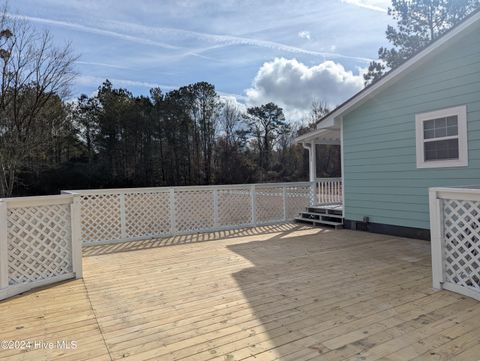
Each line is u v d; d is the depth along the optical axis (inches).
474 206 129.7
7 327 115.1
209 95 1232.2
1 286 142.4
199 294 144.3
